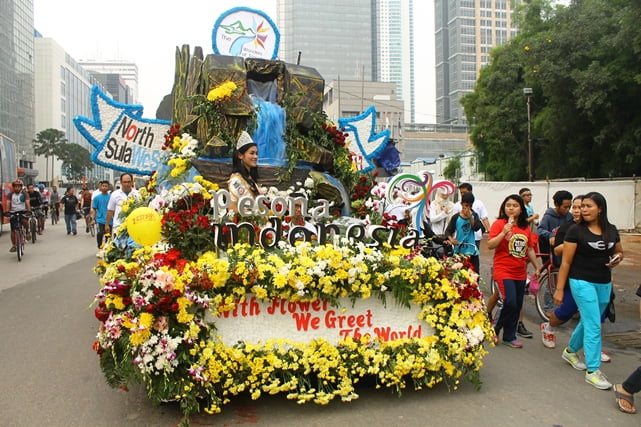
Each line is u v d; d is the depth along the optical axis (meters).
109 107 7.41
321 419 4.23
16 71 83.12
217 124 6.12
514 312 6.36
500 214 6.42
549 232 7.80
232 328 4.23
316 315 4.43
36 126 97.38
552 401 4.68
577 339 5.59
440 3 87.12
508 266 6.29
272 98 7.01
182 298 3.94
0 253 14.70
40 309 8.02
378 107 66.94
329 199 6.42
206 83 6.43
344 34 92.81
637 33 18.89
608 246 5.16
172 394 3.98
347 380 4.38
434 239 7.50
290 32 91.50
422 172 7.27
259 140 6.29
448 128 82.06
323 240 4.76
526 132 29.92
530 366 5.68
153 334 3.93
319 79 7.06
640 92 20.78
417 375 4.57
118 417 4.27
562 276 5.32
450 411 4.42
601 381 5.02
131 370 3.98
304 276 4.21
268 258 4.32
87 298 8.80
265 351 4.26
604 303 5.32
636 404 4.66
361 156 8.86
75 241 18.02
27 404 4.54
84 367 5.47
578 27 21.94
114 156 7.41
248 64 6.91
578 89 21.48
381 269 4.52
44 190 30.30
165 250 4.42
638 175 24.28
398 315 4.66
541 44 22.78
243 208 4.73
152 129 7.61
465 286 4.69
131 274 4.05
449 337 4.59
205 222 4.54
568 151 25.77
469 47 83.12
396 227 5.13
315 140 6.93
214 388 4.18
